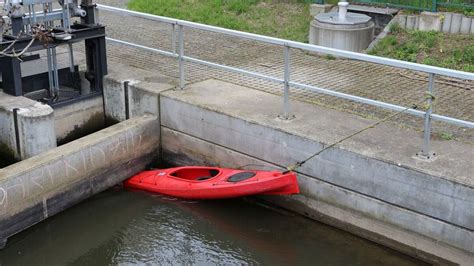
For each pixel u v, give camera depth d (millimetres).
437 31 13938
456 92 11742
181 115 11477
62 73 12750
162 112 11758
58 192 10461
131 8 17281
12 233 10000
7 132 11383
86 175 10820
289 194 10281
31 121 10992
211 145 11242
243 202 10820
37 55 13375
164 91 11734
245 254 9711
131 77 12461
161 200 11008
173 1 17281
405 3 14570
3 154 11602
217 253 9750
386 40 13844
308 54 13883
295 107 11039
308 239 10008
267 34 14977
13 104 11359
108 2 18375
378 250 9680
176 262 9539
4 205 9758
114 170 11250
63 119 12195
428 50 13367
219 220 10461
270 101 11312
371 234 9758
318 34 13805
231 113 10797
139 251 9844
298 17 15570
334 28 13547
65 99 12250
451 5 13992
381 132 10125
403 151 9523
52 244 10148
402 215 9336
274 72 12781
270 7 16250
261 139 10516
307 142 9984
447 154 9430
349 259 9555
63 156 10414
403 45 13664
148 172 11547
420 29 14141
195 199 10781
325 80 12344
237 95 11586
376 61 9203
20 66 12359
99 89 12578
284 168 10406
